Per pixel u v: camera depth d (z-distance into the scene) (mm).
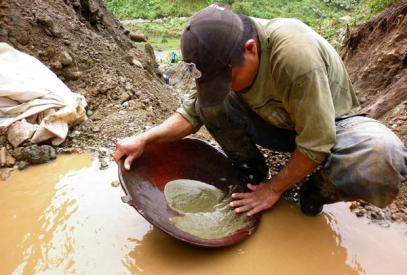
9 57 3166
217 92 1749
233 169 2439
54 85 3133
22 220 2277
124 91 3662
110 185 2553
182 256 2045
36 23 3750
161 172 2232
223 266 1993
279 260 2027
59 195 2467
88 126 3146
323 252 2068
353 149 1893
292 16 18984
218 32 1672
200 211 2131
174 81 8008
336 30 8367
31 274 1949
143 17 21922
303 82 1799
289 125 2102
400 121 2883
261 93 1979
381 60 3717
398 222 2240
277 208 2344
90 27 5141
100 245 2107
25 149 2754
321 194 2129
